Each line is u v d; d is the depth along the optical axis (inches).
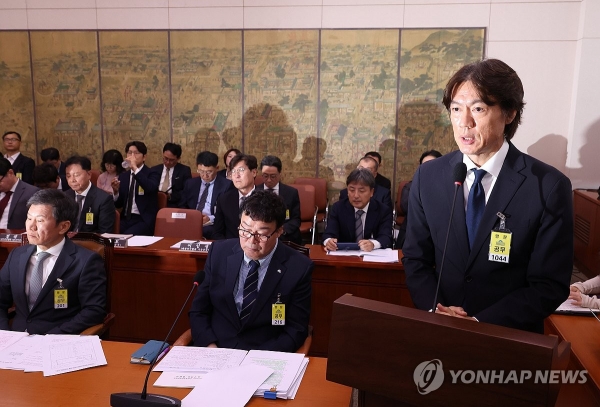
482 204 61.4
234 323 84.7
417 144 245.8
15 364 67.9
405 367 40.2
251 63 249.8
